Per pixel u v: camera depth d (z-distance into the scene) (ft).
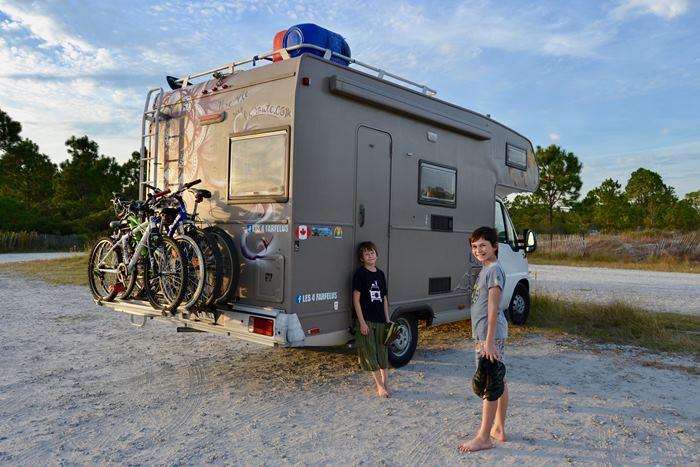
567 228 115.03
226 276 16.52
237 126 17.17
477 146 23.39
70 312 30.04
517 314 27.30
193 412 14.69
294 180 15.44
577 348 23.03
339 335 16.85
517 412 15.10
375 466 11.57
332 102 16.65
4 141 133.69
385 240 18.61
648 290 47.32
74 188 137.28
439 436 13.24
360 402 15.70
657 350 22.88
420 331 26.13
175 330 25.32
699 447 12.86
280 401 15.71
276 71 16.20
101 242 19.94
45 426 13.55
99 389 16.63
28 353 20.90
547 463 11.85
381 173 18.42
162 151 19.67
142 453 12.01
